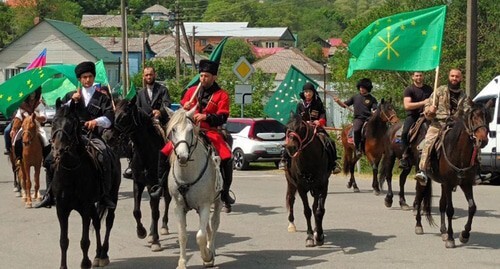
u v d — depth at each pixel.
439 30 15.16
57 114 11.05
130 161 13.48
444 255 12.56
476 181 13.58
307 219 13.41
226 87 41.47
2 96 16.94
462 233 13.41
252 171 29.50
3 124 51.88
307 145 12.74
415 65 15.35
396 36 15.38
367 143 19.81
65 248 11.09
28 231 15.32
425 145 13.87
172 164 11.27
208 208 11.23
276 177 26.50
